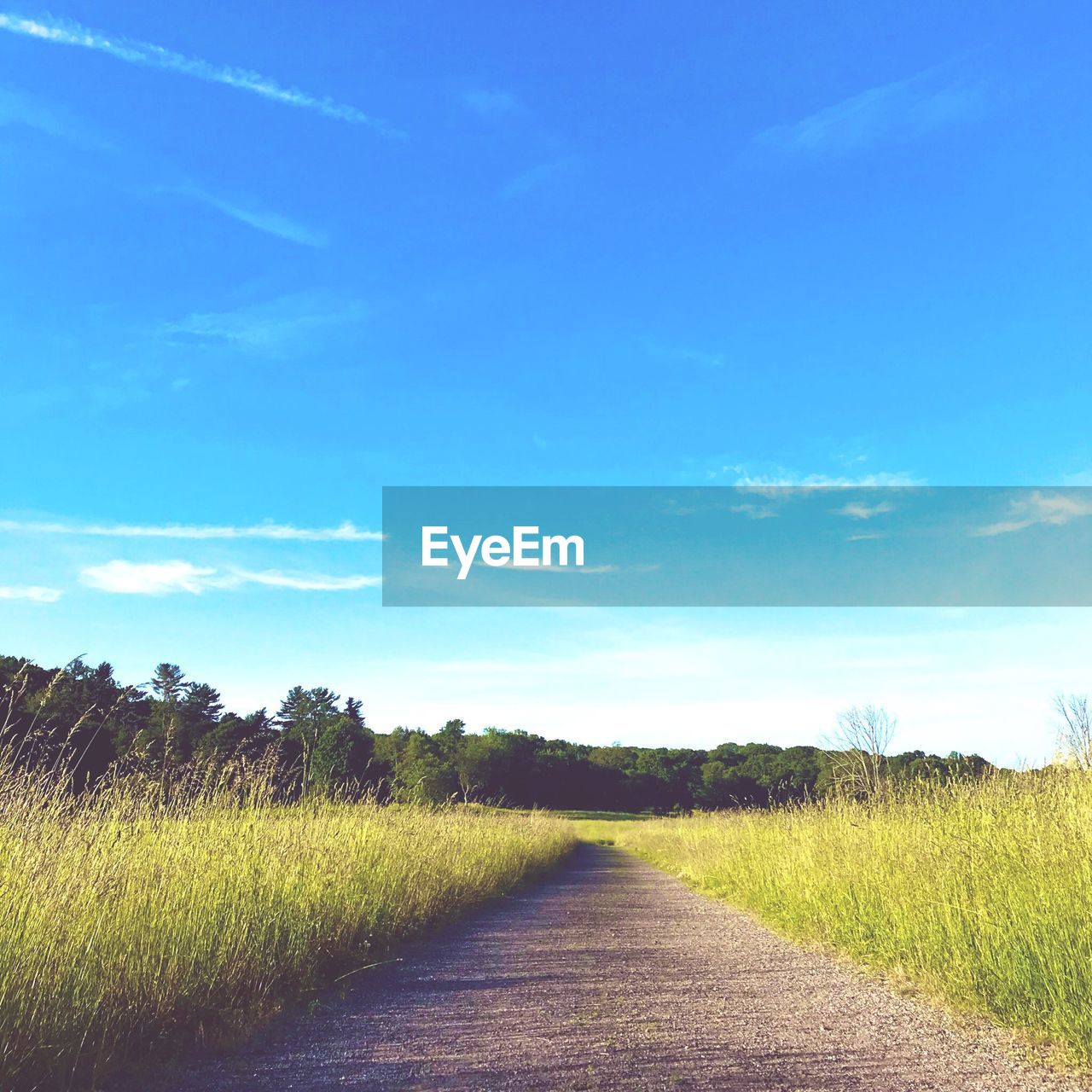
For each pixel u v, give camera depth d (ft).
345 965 26.07
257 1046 17.47
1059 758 29.22
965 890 23.95
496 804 85.40
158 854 22.48
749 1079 15.15
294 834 30.42
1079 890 20.16
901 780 40.57
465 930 35.53
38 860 17.93
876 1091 14.47
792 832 44.57
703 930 36.27
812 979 24.89
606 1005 21.30
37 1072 14.46
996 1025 18.89
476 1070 15.76
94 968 17.12
